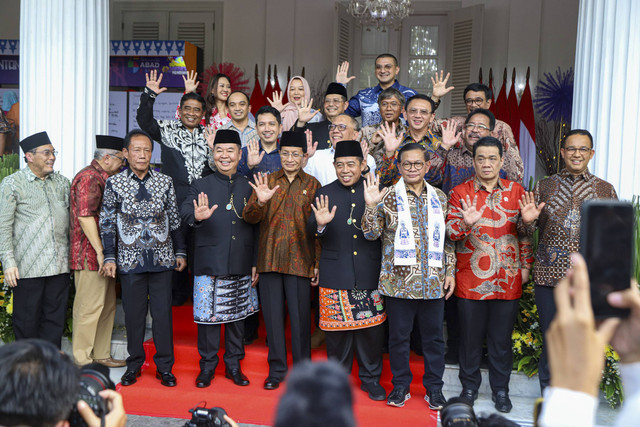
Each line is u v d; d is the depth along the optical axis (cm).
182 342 443
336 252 383
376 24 581
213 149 412
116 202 400
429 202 374
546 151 780
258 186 372
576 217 362
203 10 866
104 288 430
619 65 402
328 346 392
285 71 847
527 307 409
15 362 121
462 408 158
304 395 83
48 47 481
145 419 360
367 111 514
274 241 393
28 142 411
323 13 840
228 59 864
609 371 374
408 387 379
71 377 125
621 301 86
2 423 119
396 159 405
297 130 479
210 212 375
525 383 404
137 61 784
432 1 816
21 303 421
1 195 411
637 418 86
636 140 401
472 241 372
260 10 855
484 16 811
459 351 385
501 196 374
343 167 380
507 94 802
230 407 376
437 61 838
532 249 391
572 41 786
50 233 419
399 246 365
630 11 399
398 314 372
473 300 372
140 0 873
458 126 468
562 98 779
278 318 397
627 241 88
